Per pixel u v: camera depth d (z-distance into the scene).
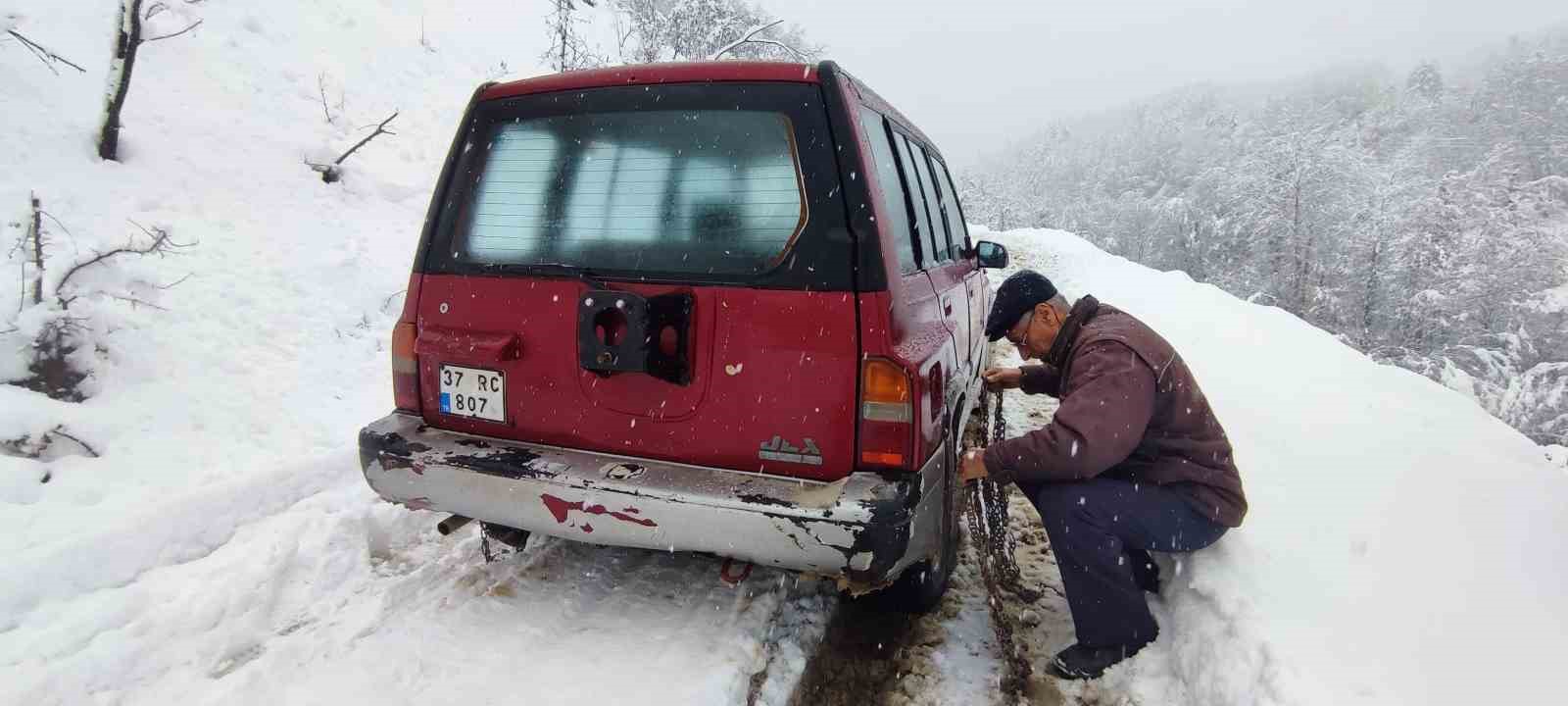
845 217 2.19
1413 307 26.52
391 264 6.59
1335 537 2.88
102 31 6.81
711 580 2.97
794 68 2.31
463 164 2.63
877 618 2.93
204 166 6.27
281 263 5.76
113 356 4.32
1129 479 2.56
